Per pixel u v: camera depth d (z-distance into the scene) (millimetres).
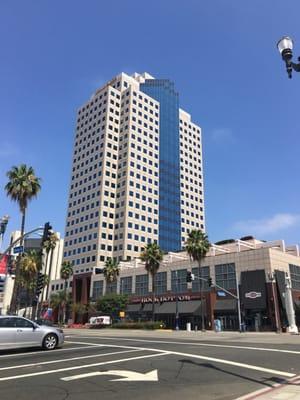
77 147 146625
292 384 10039
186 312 70938
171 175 142500
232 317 65750
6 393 9227
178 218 139000
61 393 9219
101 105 141750
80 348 18875
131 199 125750
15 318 17422
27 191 40406
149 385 10109
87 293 104500
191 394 9141
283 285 63812
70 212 136500
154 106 146500
